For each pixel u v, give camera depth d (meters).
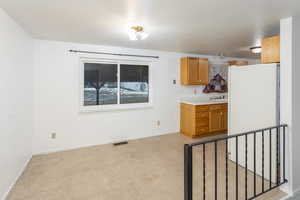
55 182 2.25
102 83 3.73
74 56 3.36
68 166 2.70
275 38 2.24
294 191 2.06
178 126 4.59
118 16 2.04
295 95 2.04
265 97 2.28
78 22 2.25
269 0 1.65
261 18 2.10
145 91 4.21
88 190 2.09
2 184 1.89
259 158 2.38
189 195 1.40
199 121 4.09
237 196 1.79
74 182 2.26
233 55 4.81
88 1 1.68
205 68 4.50
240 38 3.03
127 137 3.97
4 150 1.93
